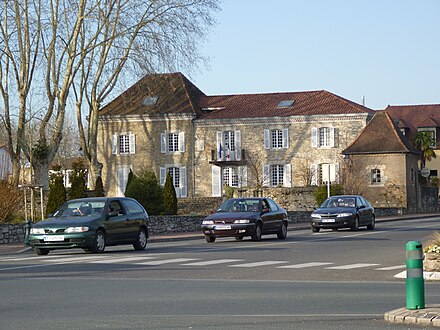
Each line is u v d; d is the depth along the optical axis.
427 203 76.81
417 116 93.38
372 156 70.06
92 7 49.88
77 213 25.89
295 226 45.84
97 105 58.06
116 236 25.94
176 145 75.31
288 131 73.44
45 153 50.84
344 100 75.06
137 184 46.22
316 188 67.88
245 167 74.06
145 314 11.88
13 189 36.75
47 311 12.31
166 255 24.31
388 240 31.12
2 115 50.47
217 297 13.95
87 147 61.03
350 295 14.15
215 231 31.17
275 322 10.98
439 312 11.10
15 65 49.38
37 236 24.88
